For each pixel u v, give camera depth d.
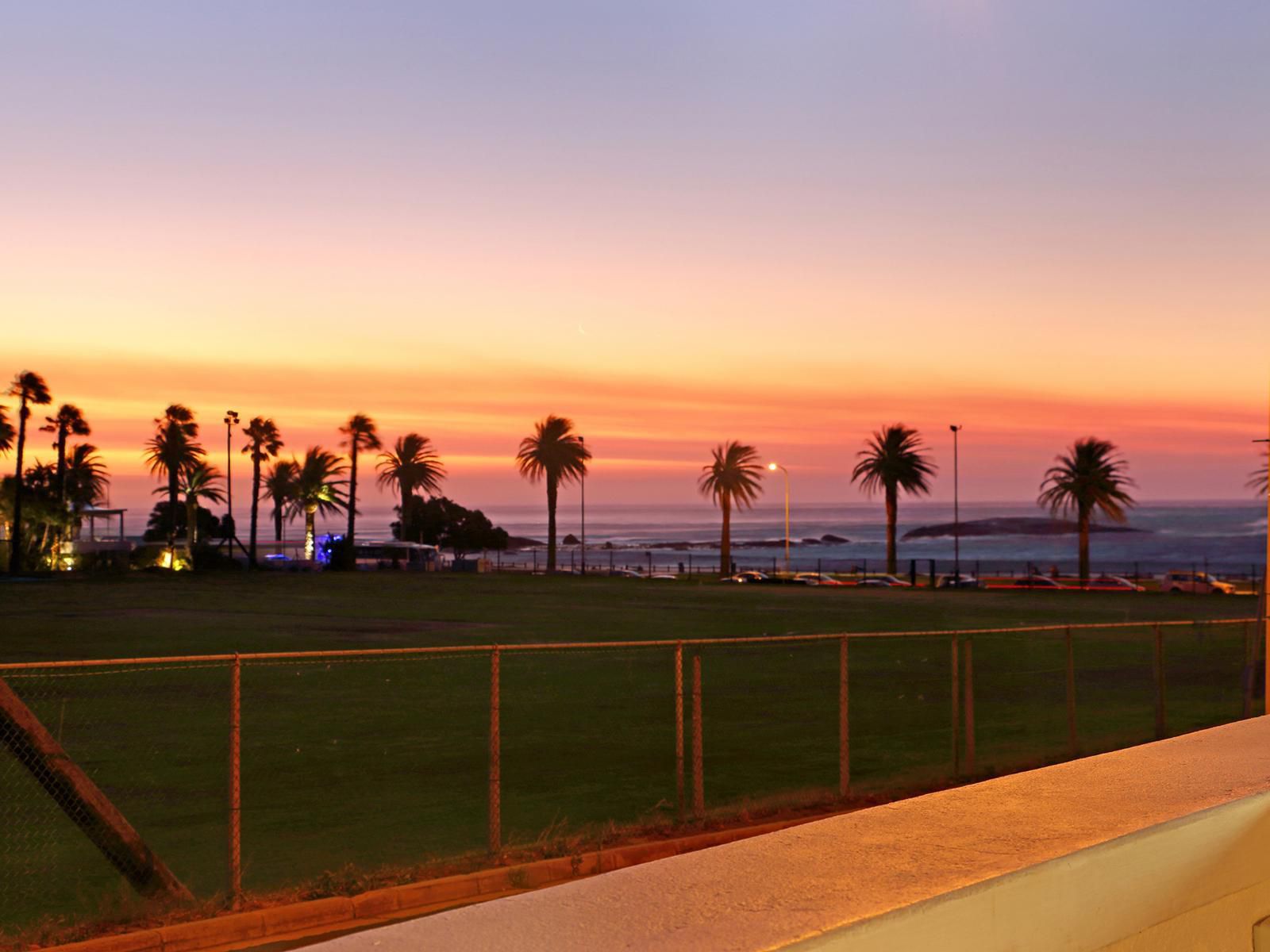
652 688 24.58
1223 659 31.44
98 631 38.72
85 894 9.77
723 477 102.12
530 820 12.76
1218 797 3.14
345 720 20.20
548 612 49.00
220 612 48.50
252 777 15.16
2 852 11.05
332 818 12.84
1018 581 77.94
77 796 8.57
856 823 2.88
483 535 150.88
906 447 94.75
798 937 2.06
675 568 139.50
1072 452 84.56
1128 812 2.97
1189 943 3.01
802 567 148.50
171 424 122.44
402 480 132.38
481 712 21.19
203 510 148.88
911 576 77.44
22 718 8.39
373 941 2.04
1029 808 3.03
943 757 16.84
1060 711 21.66
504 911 2.21
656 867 2.51
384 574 98.94
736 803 13.41
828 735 18.89
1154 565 141.75
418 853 11.23
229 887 9.28
